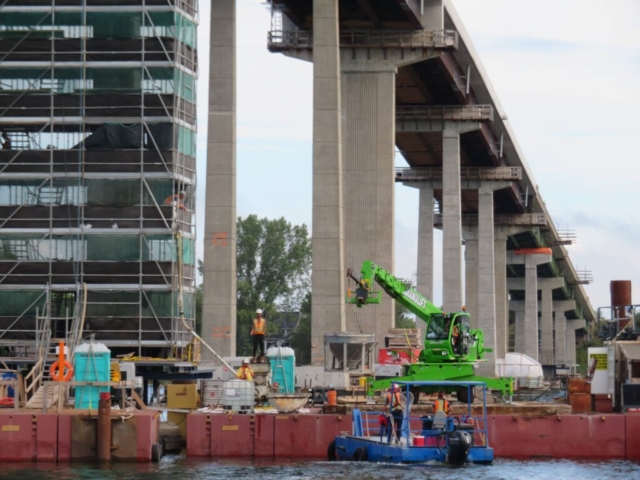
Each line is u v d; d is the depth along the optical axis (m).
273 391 79.19
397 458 63.78
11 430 65.44
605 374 81.25
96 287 90.31
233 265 94.44
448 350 87.62
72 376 69.75
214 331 93.94
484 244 185.75
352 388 83.25
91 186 90.94
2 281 90.50
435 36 127.12
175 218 90.75
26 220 90.69
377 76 127.44
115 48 91.38
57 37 91.69
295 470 62.75
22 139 94.75
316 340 97.00
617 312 100.06
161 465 64.62
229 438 68.31
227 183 94.75
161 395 98.25
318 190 98.06
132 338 90.00
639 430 69.75
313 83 99.00
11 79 91.62
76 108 91.06
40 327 90.12
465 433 64.06
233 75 95.31
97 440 65.44
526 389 147.38
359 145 127.06
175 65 91.31
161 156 90.75
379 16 125.12
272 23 124.88
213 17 95.88
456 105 155.75
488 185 186.75
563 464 66.88
